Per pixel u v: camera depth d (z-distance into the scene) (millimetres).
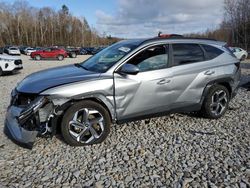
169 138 4508
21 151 4051
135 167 3602
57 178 3363
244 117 5574
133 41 4930
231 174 3393
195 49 5102
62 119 4039
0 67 12562
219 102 5418
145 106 4566
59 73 4543
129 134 4672
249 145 4223
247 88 8656
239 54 25703
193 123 5199
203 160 3760
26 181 3297
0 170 3533
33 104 3828
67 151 4047
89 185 3221
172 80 4703
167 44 4789
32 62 25719
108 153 3990
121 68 4340
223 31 49562
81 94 4023
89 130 4215
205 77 5066
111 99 4262
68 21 89062
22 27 79625
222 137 4543
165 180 3299
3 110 6133
